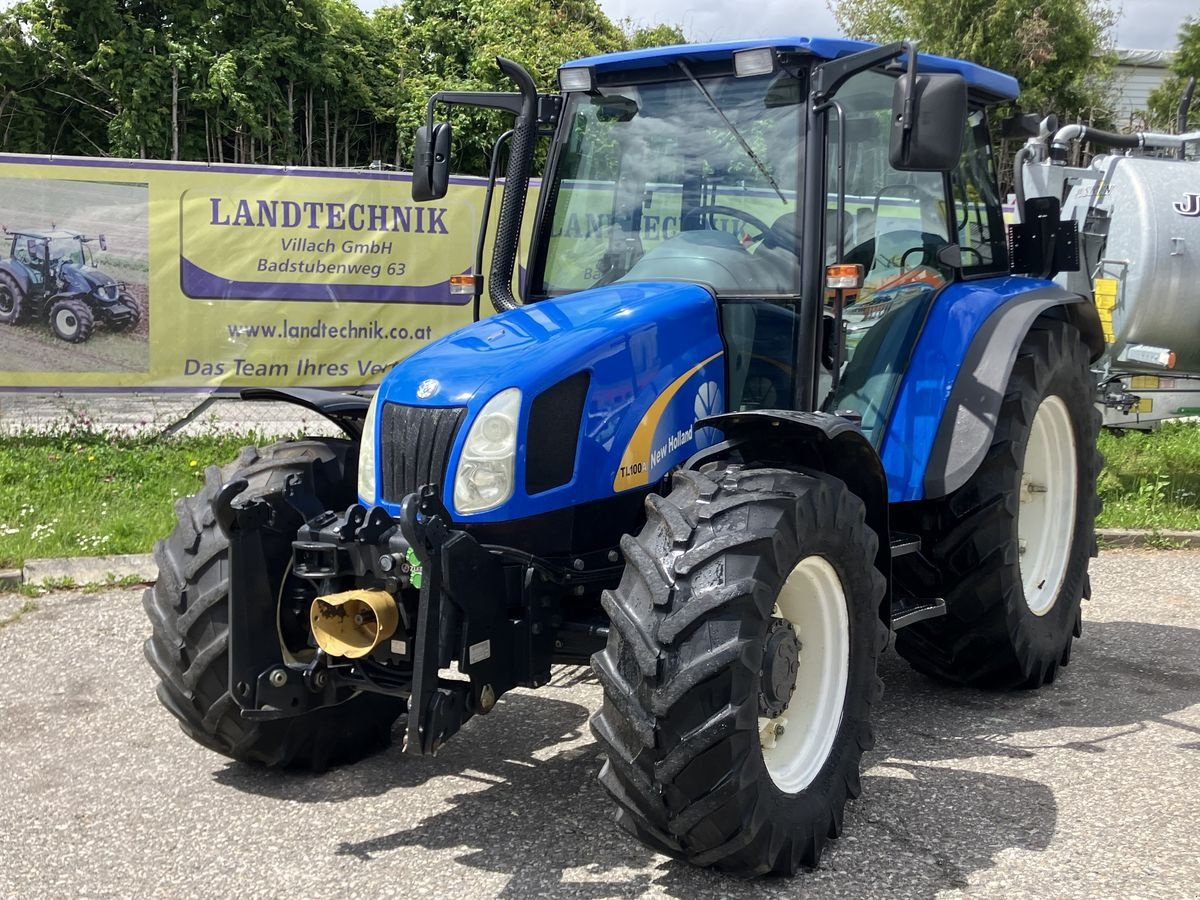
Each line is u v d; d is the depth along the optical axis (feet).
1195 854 11.09
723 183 13.14
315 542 11.44
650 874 10.81
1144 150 33.01
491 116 52.06
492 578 10.89
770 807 10.36
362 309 29.43
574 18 83.87
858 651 11.80
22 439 27.73
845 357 13.61
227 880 10.74
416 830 11.74
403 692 11.43
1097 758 13.48
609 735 10.25
